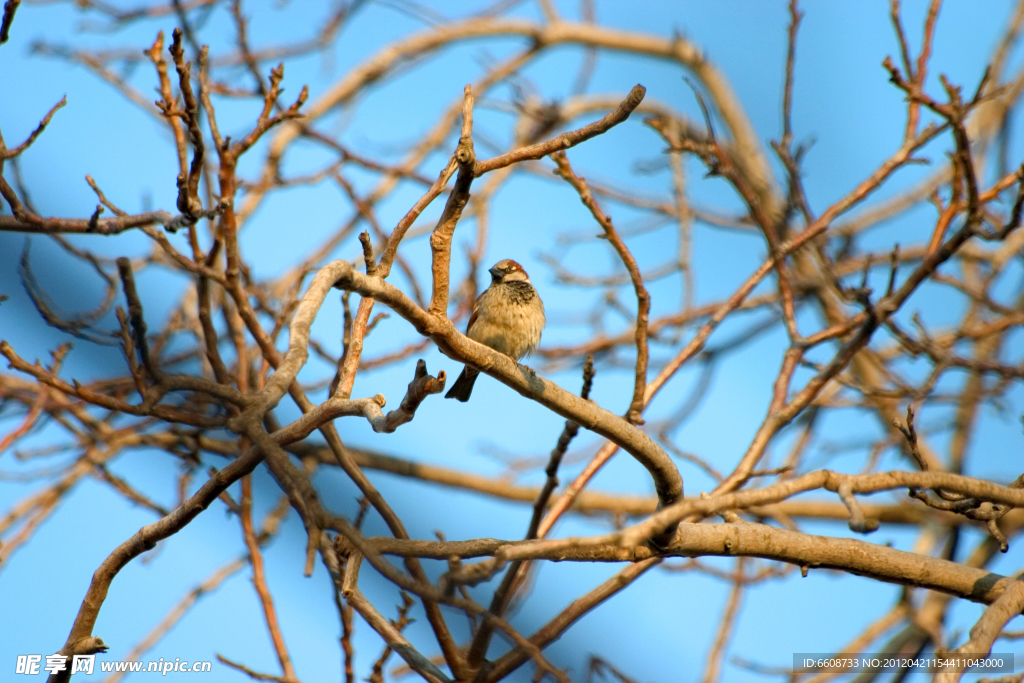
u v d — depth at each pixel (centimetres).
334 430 916
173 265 1213
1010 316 1175
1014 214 872
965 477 702
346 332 1010
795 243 1068
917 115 1055
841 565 804
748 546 792
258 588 921
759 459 945
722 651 1108
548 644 843
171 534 689
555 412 743
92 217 676
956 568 813
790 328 1077
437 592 584
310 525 593
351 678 854
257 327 1002
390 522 878
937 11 936
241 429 608
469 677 787
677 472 784
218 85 1177
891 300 930
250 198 1229
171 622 1034
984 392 1240
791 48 1105
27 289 898
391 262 671
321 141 1269
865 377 1471
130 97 1231
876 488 659
